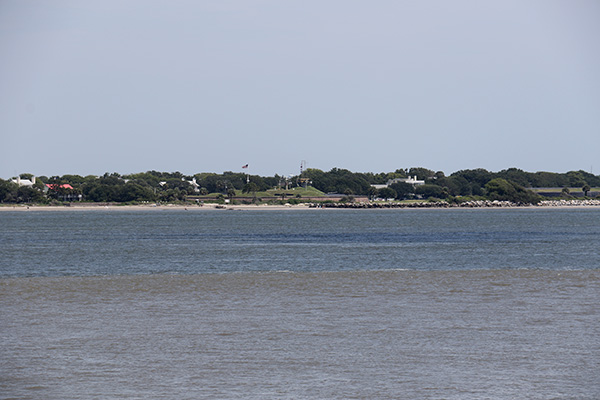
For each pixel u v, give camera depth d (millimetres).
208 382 35250
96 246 140625
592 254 115938
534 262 101062
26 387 34562
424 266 94875
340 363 38469
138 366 38062
